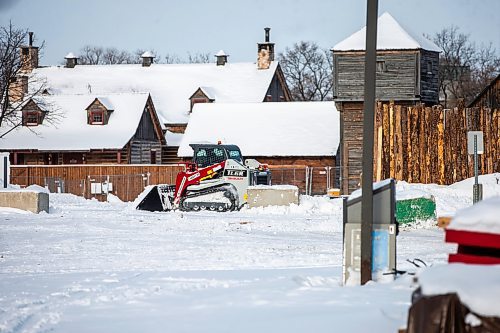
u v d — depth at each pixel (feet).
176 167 563.07
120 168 572.51
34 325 99.04
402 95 488.85
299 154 584.81
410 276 124.06
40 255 180.34
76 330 95.81
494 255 80.23
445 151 382.63
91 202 412.98
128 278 138.51
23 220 271.08
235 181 340.80
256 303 108.47
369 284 118.62
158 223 263.08
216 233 233.14
